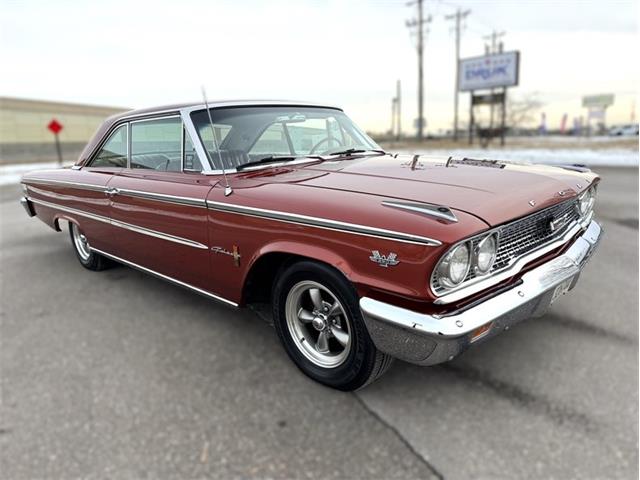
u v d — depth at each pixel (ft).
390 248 6.39
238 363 9.02
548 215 7.84
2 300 12.60
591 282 12.55
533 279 7.29
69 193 13.65
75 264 15.96
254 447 6.73
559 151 68.13
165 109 10.58
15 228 23.16
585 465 6.19
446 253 6.06
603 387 7.85
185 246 9.76
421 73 120.37
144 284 13.56
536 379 8.15
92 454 6.66
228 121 10.10
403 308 6.43
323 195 7.57
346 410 7.51
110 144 12.55
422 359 6.47
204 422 7.29
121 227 11.70
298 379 8.43
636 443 6.55
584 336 9.58
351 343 7.50
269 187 8.29
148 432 7.09
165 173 10.52
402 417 7.30
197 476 6.22
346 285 7.18
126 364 9.05
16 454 6.70
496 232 6.59
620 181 33.27
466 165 9.51
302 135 11.12
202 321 10.93
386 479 6.08
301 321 8.61
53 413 7.59
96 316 11.34
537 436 6.75
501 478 6.03
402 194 7.28
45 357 9.41
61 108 160.66
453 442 6.70
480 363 8.73
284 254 8.04
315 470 6.27
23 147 142.51
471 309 6.40
